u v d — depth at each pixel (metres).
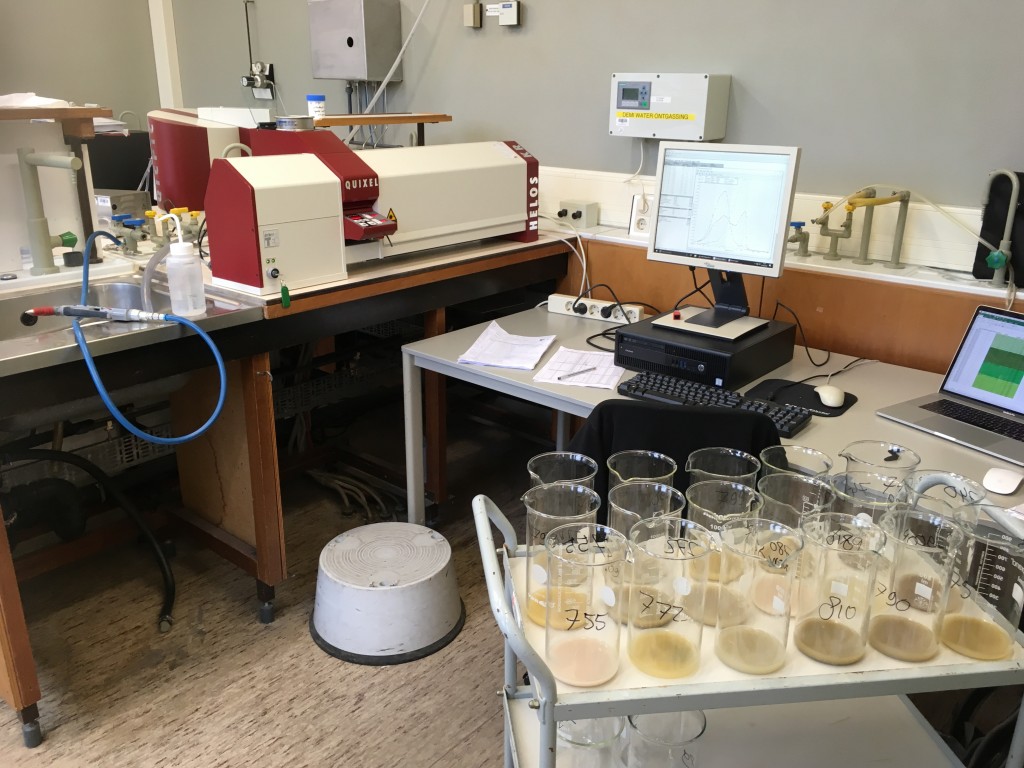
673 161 2.13
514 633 1.04
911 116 2.31
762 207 2.00
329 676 2.07
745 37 2.55
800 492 1.40
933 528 1.29
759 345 2.03
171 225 2.52
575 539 1.24
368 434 3.46
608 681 1.08
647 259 2.45
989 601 1.29
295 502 2.93
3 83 4.16
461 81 3.35
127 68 4.62
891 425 1.78
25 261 2.22
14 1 4.11
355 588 2.09
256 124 2.85
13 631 1.74
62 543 2.34
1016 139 2.16
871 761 1.29
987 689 1.68
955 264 2.27
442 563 2.20
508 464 3.23
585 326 2.50
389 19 3.40
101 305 2.19
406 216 2.39
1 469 2.28
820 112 2.47
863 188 2.34
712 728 1.35
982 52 2.16
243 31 4.23
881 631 1.16
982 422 1.75
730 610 1.15
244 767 1.79
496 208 2.67
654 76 2.65
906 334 2.21
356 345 2.86
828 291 2.32
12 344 1.68
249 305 2.01
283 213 2.04
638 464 1.55
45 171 2.24
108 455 2.52
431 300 2.49
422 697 2.01
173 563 2.55
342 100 3.85
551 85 3.06
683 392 1.91
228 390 2.18
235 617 2.30
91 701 1.97
